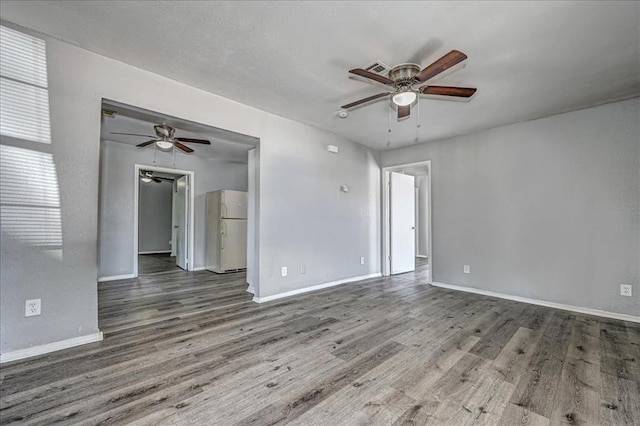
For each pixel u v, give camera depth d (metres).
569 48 2.24
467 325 2.88
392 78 2.54
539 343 2.46
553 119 3.60
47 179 2.22
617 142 3.17
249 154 4.45
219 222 5.73
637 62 2.43
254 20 2.00
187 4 1.86
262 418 1.52
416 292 4.21
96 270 2.44
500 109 3.42
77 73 2.34
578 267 3.38
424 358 2.19
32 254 2.16
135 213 5.25
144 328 2.75
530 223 3.75
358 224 5.05
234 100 3.32
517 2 1.79
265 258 3.70
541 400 1.68
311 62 2.52
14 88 2.09
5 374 1.90
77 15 1.98
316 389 1.78
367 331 2.71
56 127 2.25
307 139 4.18
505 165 3.99
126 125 4.04
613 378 1.90
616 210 3.16
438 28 2.04
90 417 1.51
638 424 1.48
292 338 2.54
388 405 1.63
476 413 1.57
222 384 1.83
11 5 1.88
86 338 2.38
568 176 3.47
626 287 3.08
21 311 2.12
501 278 3.99
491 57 2.37
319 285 4.38
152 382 1.84
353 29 2.07
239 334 2.62
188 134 4.40
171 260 7.52
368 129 4.29
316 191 4.33
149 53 2.42
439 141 4.73
